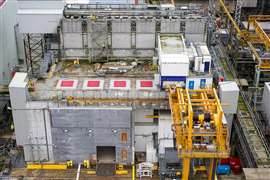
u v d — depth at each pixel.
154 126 65.06
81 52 72.56
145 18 70.31
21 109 61.91
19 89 60.72
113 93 62.75
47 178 62.41
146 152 64.94
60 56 72.81
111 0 82.75
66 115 61.69
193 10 73.94
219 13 100.38
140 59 72.94
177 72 62.28
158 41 68.69
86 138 63.47
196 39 71.69
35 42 72.69
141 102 62.31
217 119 55.00
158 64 67.62
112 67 69.94
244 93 74.38
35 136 63.62
